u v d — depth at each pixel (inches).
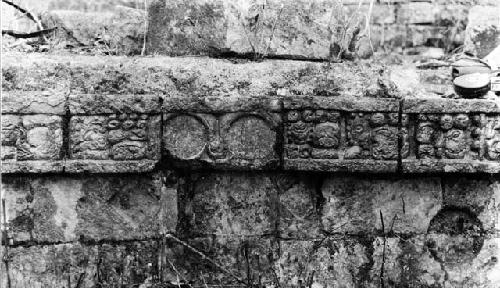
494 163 143.8
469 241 148.3
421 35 206.7
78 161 137.1
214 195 143.8
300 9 149.3
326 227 145.4
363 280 146.4
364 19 206.7
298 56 149.0
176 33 148.6
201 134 140.4
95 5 221.0
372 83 148.7
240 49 146.5
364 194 145.8
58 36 157.5
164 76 142.9
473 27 177.9
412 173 144.1
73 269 139.9
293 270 145.3
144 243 141.9
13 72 138.9
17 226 138.3
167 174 141.9
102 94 138.6
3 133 135.3
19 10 163.3
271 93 144.6
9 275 138.2
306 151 141.1
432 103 142.2
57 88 139.8
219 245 143.9
